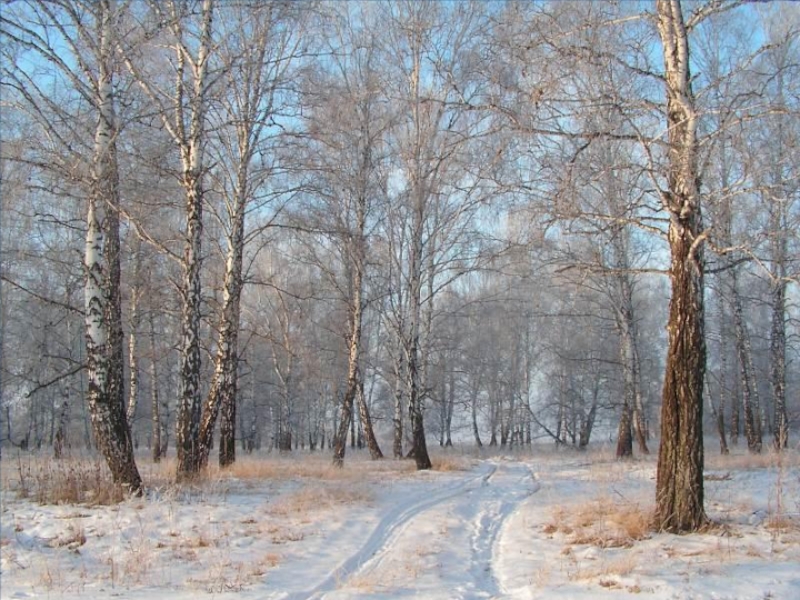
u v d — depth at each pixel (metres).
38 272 21.53
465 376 42.91
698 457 9.19
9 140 11.13
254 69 15.17
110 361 11.80
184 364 13.39
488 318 34.59
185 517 10.16
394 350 26.80
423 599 6.66
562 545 8.92
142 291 22.14
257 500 11.61
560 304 34.66
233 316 16.41
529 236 12.34
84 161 11.45
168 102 13.77
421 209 19.34
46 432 41.78
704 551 7.97
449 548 8.98
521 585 7.25
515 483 16.06
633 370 22.34
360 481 14.61
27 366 27.28
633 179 10.12
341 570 7.81
